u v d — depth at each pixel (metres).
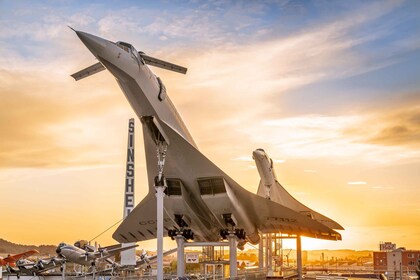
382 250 114.88
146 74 28.69
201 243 38.03
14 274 51.16
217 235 42.94
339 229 55.84
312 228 44.97
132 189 59.19
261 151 48.72
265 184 51.75
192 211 36.75
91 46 25.31
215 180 34.34
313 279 57.53
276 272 51.09
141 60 28.14
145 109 30.03
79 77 29.61
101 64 28.00
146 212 40.72
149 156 33.19
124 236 45.66
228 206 35.84
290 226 44.97
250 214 41.50
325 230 44.94
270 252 53.97
